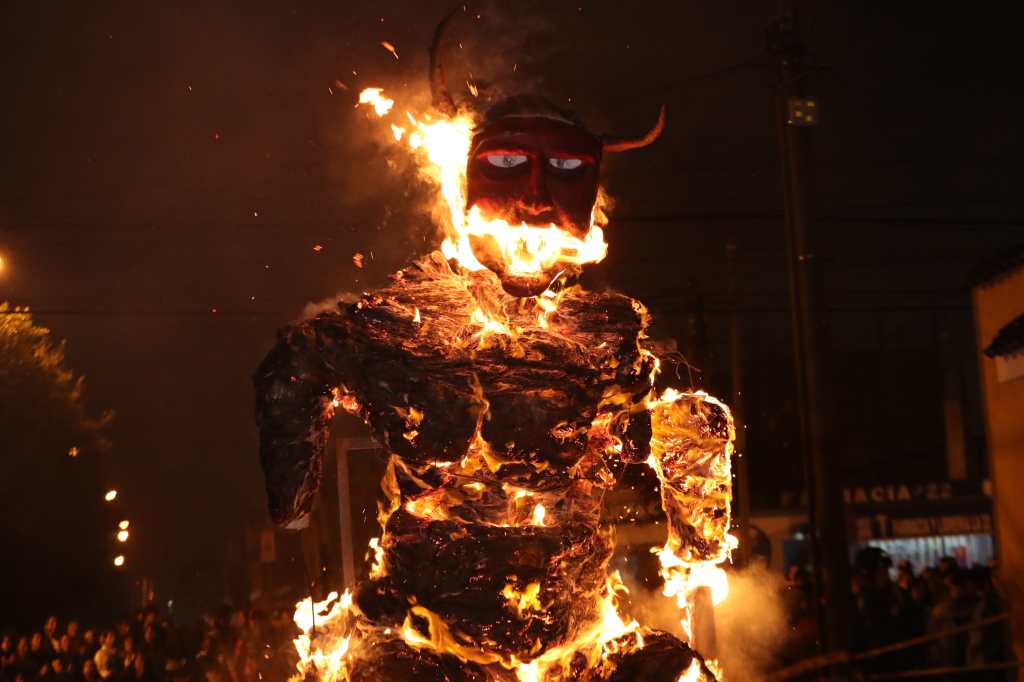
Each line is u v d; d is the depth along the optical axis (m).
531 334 2.53
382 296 2.56
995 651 10.98
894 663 11.43
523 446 2.42
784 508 25.56
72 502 30.14
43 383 28.94
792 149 11.89
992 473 12.45
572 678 2.48
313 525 2.84
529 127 2.53
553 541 2.43
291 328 2.53
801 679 6.75
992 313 12.45
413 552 2.41
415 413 2.41
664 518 2.96
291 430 2.50
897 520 26.23
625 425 2.65
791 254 11.97
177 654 16.25
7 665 17.97
